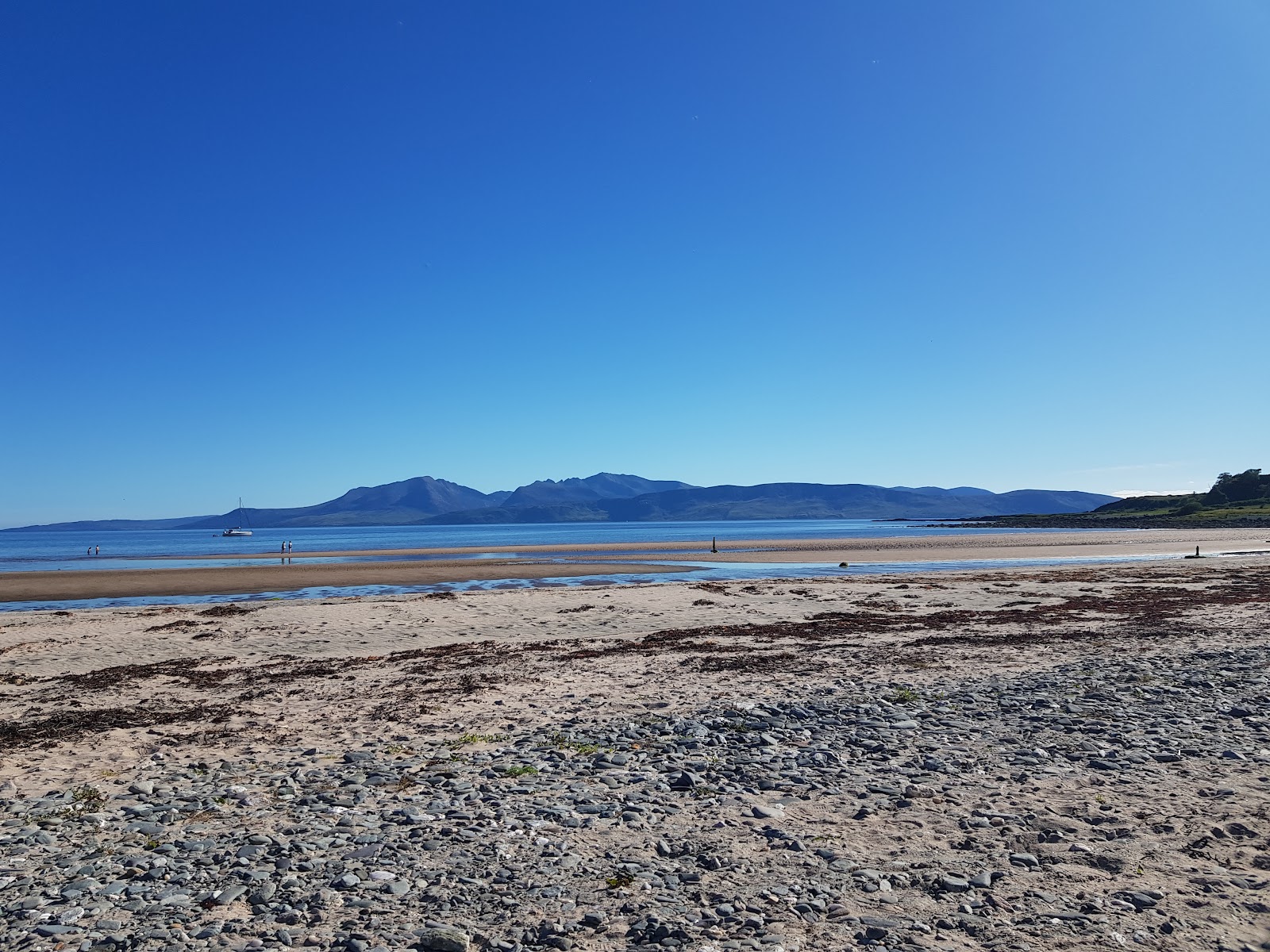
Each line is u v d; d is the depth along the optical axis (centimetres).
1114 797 851
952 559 6619
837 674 1733
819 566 5975
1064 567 5309
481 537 18938
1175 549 7700
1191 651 1864
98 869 725
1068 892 622
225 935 583
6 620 3002
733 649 2159
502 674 1848
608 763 1070
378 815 876
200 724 1401
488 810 876
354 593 4300
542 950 549
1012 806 834
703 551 8412
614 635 2519
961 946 539
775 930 570
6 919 620
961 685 1541
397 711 1477
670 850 742
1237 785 873
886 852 720
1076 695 1408
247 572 5700
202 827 846
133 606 3750
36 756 1198
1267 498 19750
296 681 1831
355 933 580
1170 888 624
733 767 1027
